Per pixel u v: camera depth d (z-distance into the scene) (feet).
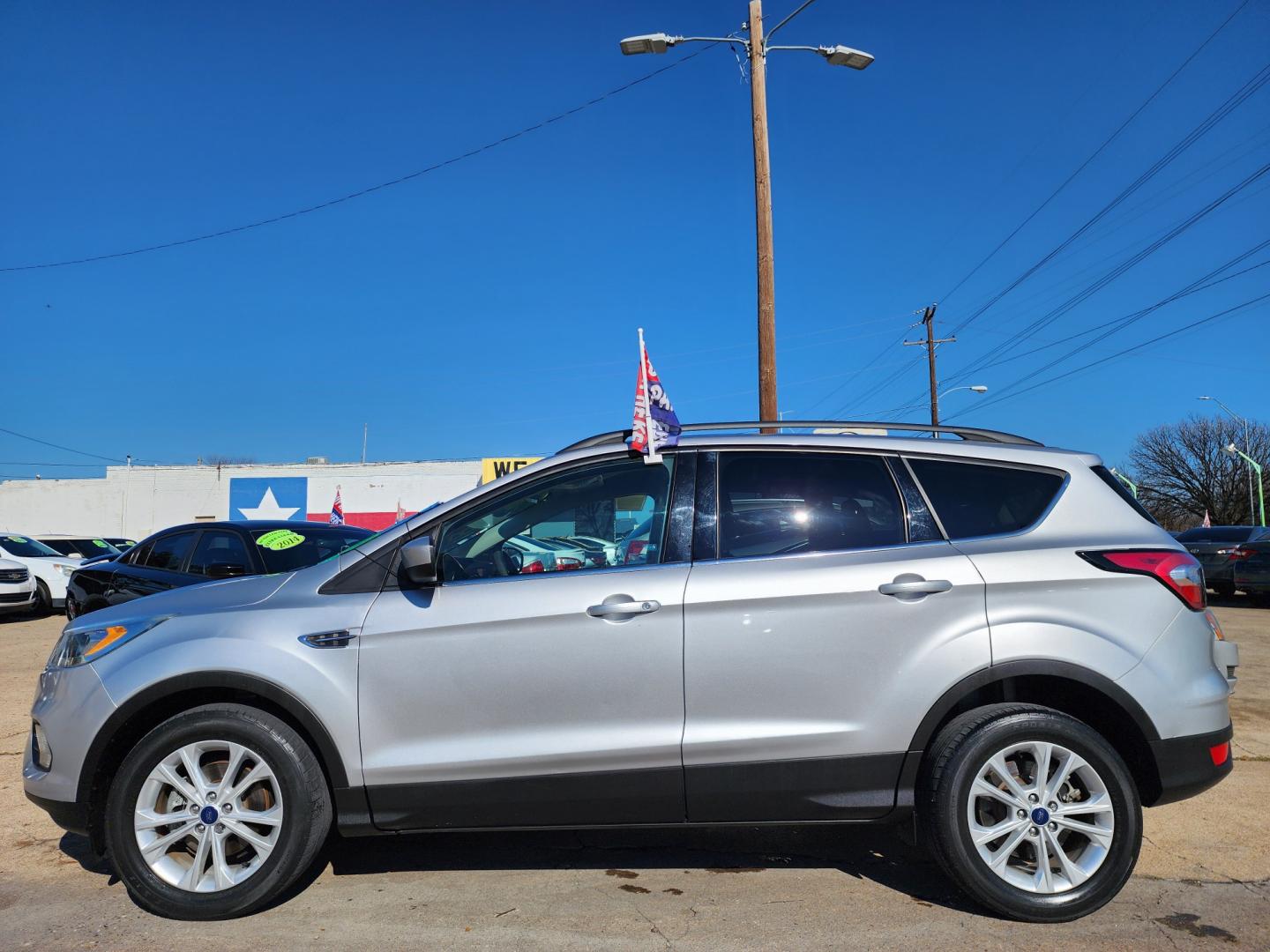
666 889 11.91
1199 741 10.96
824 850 13.37
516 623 11.05
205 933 10.64
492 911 11.23
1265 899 11.47
